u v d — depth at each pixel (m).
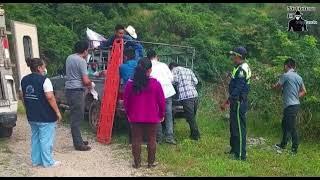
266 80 10.53
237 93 7.53
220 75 15.79
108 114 8.67
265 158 7.93
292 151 8.48
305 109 9.47
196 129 9.01
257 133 10.03
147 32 19.33
